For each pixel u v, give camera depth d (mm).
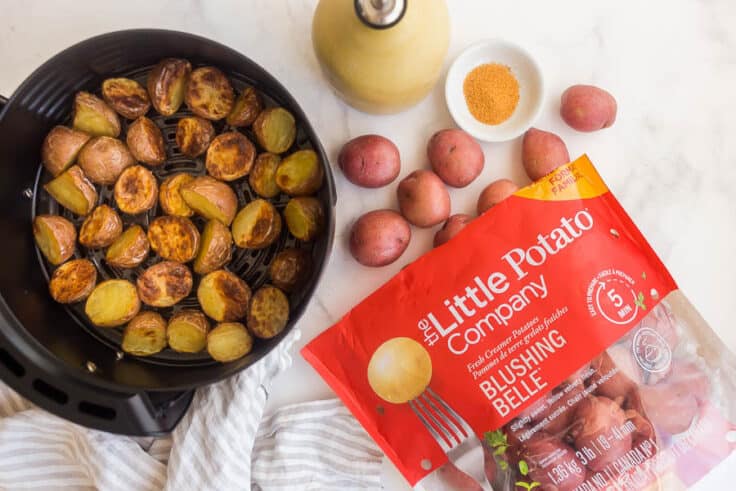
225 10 690
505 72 681
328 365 668
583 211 672
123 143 626
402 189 658
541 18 706
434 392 665
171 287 613
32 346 555
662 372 670
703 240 718
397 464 663
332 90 689
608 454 659
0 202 585
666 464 663
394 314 668
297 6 691
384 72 582
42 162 636
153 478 660
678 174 719
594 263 671
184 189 605
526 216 670
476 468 663
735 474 686
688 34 717
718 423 669
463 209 705
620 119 712
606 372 665
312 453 682
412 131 698
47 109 614
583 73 710
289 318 613
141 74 640
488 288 668
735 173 719
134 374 622
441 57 600
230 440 639
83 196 611
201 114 615
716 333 713
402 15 532
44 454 678
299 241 632
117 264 618
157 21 691
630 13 710
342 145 695
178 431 650
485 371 664
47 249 622
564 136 710
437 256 668
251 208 610
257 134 613
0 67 690
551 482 656
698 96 720
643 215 715
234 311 610
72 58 569
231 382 647
